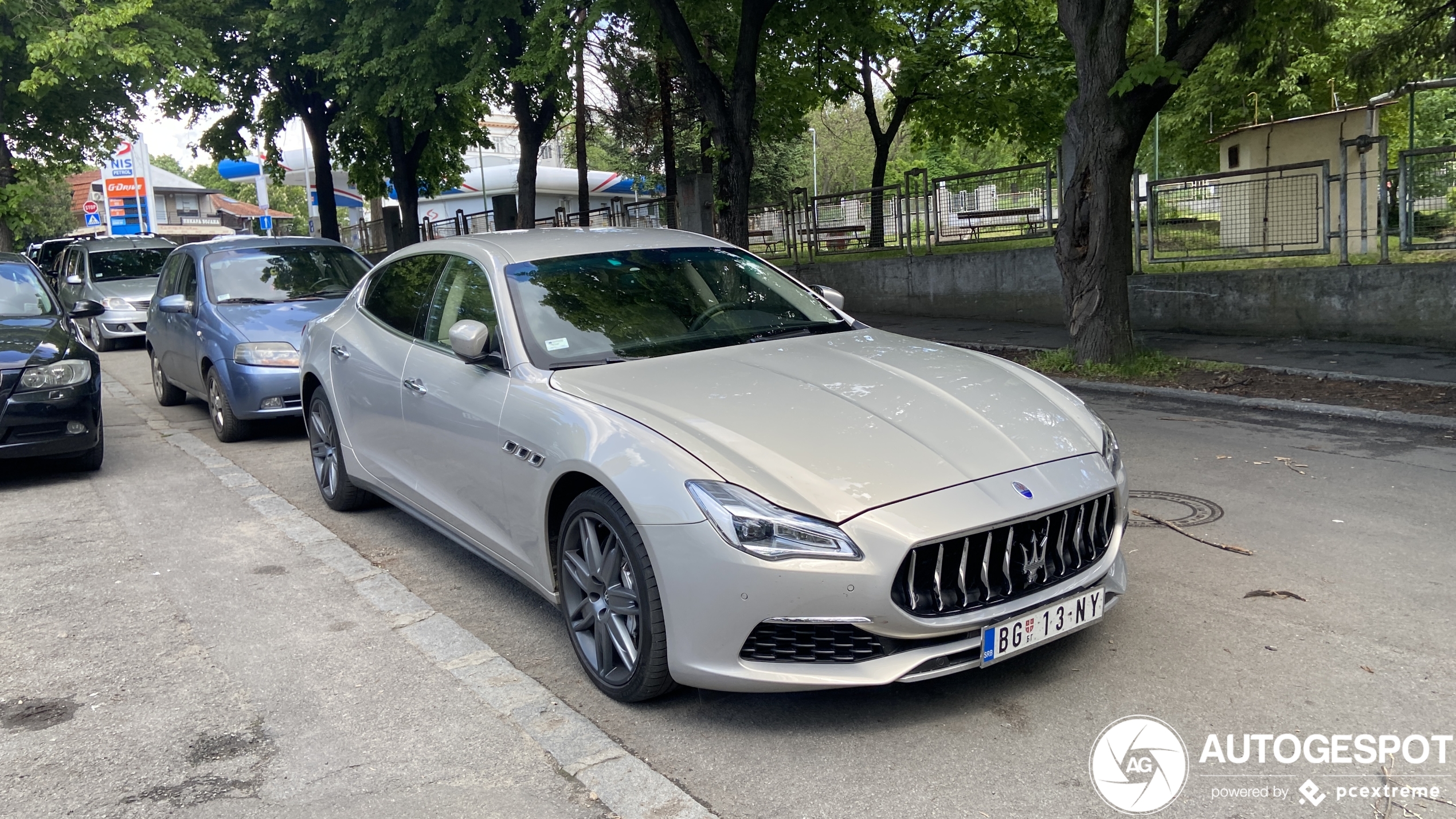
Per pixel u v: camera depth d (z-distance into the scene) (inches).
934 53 822.5
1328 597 162.9
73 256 708.7
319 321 244.7
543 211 1437.0
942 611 119.3
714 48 665.0
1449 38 382.0
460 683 146.3
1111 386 370.9
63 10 727.1
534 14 671.8
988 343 481.4
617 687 136.9
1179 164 1405.0
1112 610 161.0
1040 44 826.8
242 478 280.4
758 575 117.5
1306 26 383.9
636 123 894.4
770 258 765.9
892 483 122.6
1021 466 129.2
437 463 181.5
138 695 145.9
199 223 2664.9
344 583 191.2
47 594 190.1
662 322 174.6
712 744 125.5
